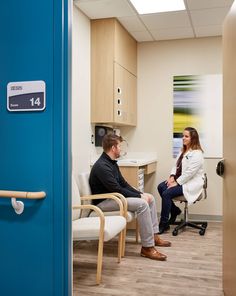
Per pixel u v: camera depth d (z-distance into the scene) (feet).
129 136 15.88
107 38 12.57
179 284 8.04
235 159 6.16
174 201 13.67
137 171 12.42
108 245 11.25
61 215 5.22
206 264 9.39
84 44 12.21
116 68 12.73
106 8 11.64
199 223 13.50
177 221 14.23
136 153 15.79
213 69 14.89
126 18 12.59
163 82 15.48
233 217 6.34
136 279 8.34
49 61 5.19
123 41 13.58
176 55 15.30
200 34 14.51
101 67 12.67
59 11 5.15
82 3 11.22
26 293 5.40
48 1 5.19
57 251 5.24
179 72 15.28
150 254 9.82
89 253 10.36
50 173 5.24
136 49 15.58
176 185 12.76
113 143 10.52
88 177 10.64
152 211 11.05
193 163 12.47
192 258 9.89
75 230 8.02
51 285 5.28
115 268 9.07
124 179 11.71
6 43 5.38
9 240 5.46
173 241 11.66
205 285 7.98
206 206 14.87
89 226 8.14
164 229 12.74
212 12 11.96
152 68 15.60
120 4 11.31
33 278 5.36
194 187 12.46
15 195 5.22
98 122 12.80
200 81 15.02
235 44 6.18
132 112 14.97
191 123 15.12
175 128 15.33
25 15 5.29
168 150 15.46
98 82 12.72
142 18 12.58
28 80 5.29
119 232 9.04
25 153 5.35
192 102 15.12
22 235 5.40
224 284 7.36
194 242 11.53
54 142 5.21
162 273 8.72
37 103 5.25
